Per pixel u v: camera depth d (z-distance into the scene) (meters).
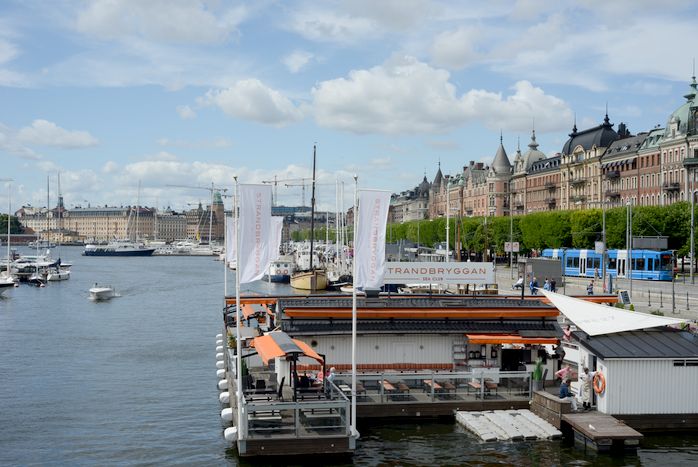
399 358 38.03
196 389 45.72
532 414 34.28
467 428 33.34
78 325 77.75
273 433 29.47
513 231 148.88
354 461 29.83
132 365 53.91
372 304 39.38
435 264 53.19
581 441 31.20
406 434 33.00
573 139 177.12
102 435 35.44
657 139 141.88
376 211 32.53
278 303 40.12
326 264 156.38
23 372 51.19
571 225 126.94
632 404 32.75
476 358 38.59
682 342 34.03
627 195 151.50
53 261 179.25
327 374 34.91
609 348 33.25
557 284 84.06
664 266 99.19
